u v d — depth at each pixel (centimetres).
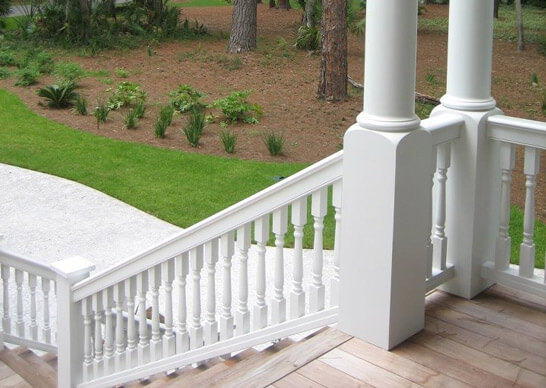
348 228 331
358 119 318
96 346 449
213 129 1167
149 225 836
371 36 307
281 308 352
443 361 324
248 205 342
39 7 1844
